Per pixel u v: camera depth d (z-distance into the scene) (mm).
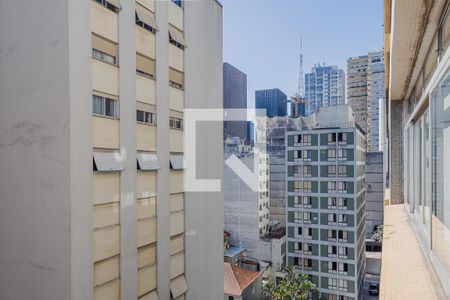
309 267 40281
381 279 4211
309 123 59219
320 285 39406
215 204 15125
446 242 4242
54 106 8328
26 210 8750
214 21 15234
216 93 15359
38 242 8578
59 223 8258
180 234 12758
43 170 8500
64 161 8203
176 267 12461
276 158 55156
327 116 44969
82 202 8430
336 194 38969
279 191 54625
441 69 4102
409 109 11031
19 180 8875
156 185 11328
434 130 4840
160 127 11484
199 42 13953
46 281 8445
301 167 41188
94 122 8867
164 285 11633
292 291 33188
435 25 5305
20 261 8867
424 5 4773
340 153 38906
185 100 12984
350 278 37719
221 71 15812
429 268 4594
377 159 54125
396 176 12789
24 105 8789
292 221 41531
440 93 4480
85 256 8492
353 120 49281
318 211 39938
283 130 63312
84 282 8445
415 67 7426
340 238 38594
